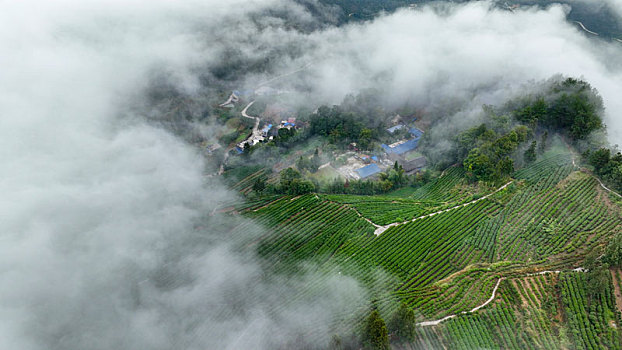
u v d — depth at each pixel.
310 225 161.12
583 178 154.38
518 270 116.38
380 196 181.38
